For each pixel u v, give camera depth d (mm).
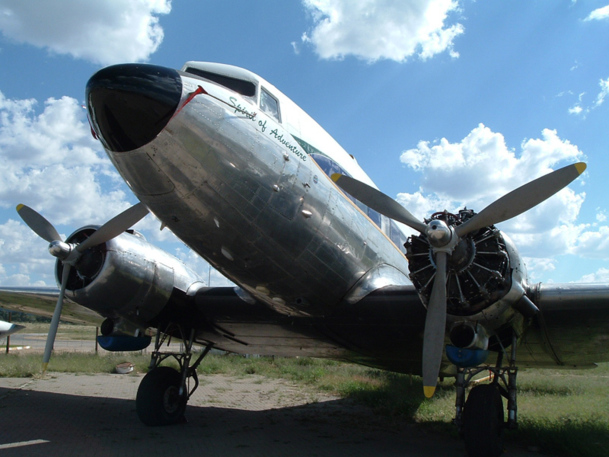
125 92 4016
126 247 6336
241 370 15625
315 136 6281
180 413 6820
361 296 6000
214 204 4777
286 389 11484
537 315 5457
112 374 14242
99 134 4305
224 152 4633
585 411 8320
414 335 6270
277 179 5078
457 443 5988
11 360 16047
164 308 6711
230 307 6633
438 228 4715
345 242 5914
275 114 5699
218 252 5312
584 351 6402
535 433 6055
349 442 5871
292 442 5750
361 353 7375
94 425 6516
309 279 5703
